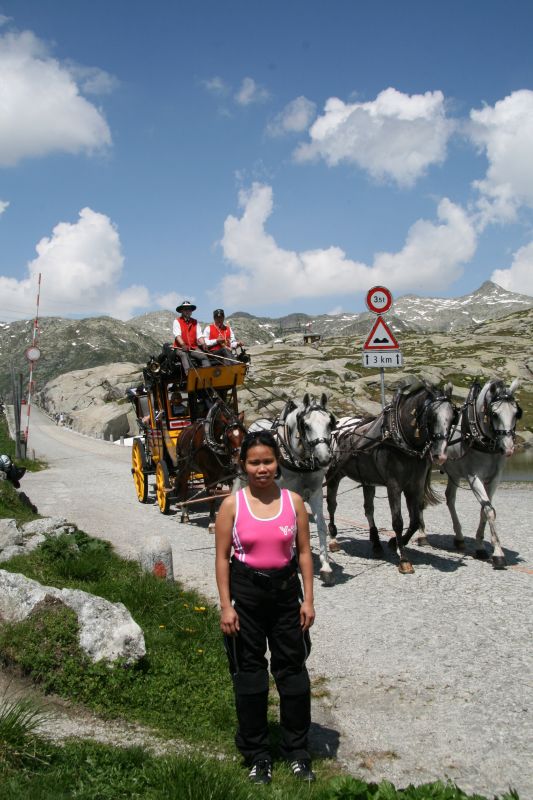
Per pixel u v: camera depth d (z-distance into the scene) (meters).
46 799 3.66
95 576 8.85
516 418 9.49
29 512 12.74
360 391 44.00
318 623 7.71
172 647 6.57
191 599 8.30
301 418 8.91
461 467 10.10
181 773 4.03
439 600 8.26
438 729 5.27
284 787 4.21
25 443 30.56
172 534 12.69
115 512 15.33
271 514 4.58
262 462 4.55
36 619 6.14
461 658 6.56
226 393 14.47
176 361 13.99
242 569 4.58
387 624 7.55
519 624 7.34
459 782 4.54
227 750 4.88
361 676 6.30
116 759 4.31
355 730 5.32
